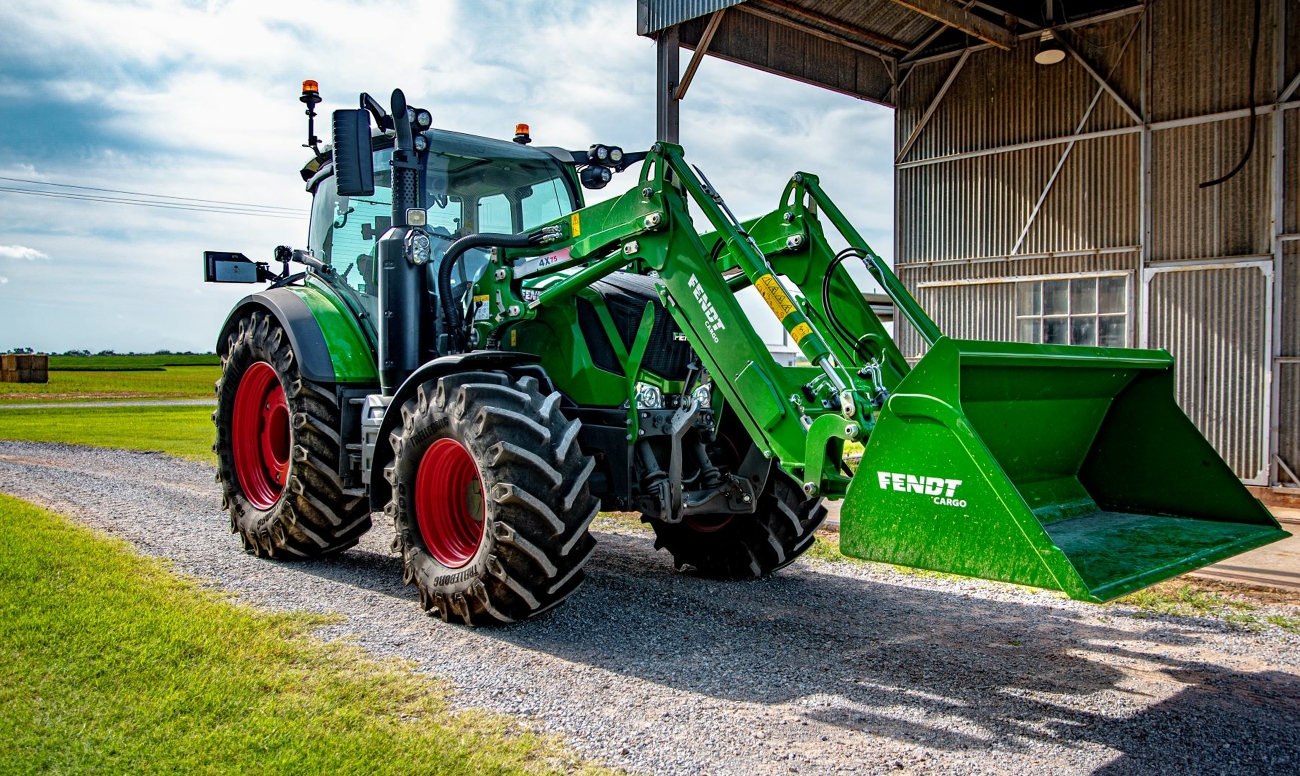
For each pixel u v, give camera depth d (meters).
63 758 2.71
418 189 5.02
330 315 5.48
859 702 3.39
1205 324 9.65
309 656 3.73
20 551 5.28
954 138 11.65
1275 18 9.12
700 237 4.47
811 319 4.63
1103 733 3.13
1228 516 3.88
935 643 4.16
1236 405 9.45
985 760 2.90
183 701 3.15
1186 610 4.78
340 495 5.39
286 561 5.64
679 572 5.62
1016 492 2.98
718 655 3.93
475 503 4.52
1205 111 9.61
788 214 4.75
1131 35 10.12
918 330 4.24
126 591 4.56
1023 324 11.10
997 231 11.29
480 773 2.69
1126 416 4.18
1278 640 4.27
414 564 4.51
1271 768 2.88
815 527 5.41
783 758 2.89
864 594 5.08
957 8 9.98
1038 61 10.14
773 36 10.75
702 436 4.89
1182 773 2.83
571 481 4.15
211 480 9.37
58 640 3.73
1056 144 10.74
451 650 3.91
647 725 3.13
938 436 3.18
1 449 12.34
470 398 4.16
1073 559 3.28
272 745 2.83
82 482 8.87
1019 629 4.41
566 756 2.85
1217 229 9.56
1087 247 10.51
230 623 4.08
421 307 5.04
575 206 5.96
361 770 2.67
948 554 3.15
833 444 3.91
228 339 6.45
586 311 4.96
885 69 12.23
